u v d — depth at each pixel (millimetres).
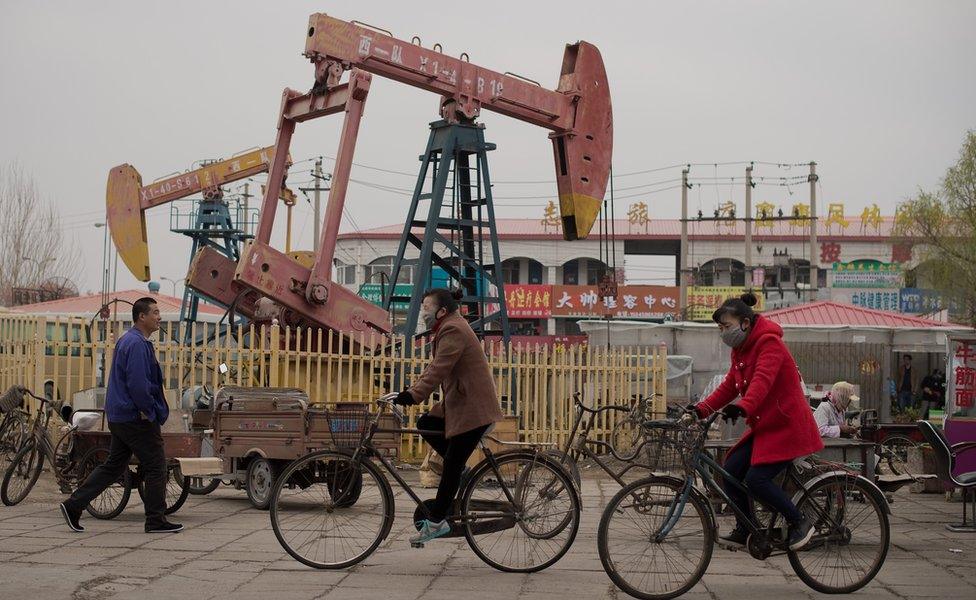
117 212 27266
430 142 18391
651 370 17969
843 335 29938
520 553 7512
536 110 18656
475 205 18688
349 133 15867
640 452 10703
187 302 28531
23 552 8125
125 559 7852
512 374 17359
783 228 69250
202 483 12062
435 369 7309
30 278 52406
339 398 15570
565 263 70938
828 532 7016
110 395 9148
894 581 7438
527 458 7547
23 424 11609
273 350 14875
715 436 13141
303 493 7645
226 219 28703
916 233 40688
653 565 6715
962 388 12398
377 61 16688
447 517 7426
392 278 18172
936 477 10172
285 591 6742
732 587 7148
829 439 10625
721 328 7195
